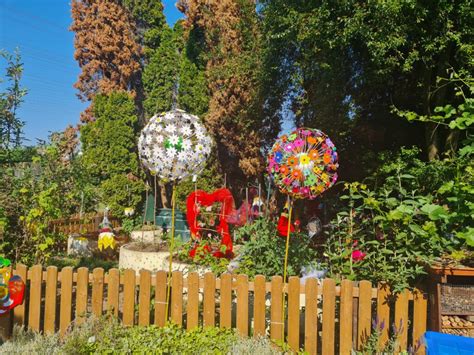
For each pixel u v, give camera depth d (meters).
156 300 4.08
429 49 5.78
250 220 7.01
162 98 15.71
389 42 5.63
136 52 17.62
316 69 7.76
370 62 6.98
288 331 3.86
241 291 3.90
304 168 4.09
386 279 3.81
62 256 8.70
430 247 3.93
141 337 3.72
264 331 3.88
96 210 11.93
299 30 6.86
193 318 3.98
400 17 5.52
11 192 5.71
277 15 7.66
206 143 4.70
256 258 4.98
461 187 3.68
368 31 5.67
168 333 3.80
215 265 5.54
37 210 5.55
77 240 9.19
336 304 4.21
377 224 4.39
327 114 7.87
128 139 14.29
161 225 12.30
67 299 4.16
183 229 11.58
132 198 13.93
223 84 11.34
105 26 17.22
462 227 3.86
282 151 4.21
